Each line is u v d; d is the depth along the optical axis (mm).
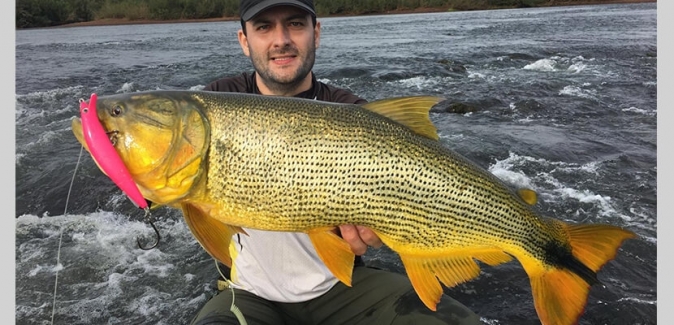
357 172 558
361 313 754
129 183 493
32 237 1400
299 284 740
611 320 983
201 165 531
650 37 5363
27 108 2746
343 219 566
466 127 2281
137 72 3816
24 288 1156
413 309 735
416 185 573
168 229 1438
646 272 1146
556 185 1660
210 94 543
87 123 485
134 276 1209
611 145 2037
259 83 874
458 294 1065
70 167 1800
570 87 3172
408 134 578
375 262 1218
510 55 4402
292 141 543
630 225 1383
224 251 563
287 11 799
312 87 886
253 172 541
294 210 554
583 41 5234
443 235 590
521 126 2314
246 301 735
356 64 3971
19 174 1795
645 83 3246
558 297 613
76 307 1093
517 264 1167
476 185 594
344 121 561
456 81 3412
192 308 1089
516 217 610
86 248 1339
